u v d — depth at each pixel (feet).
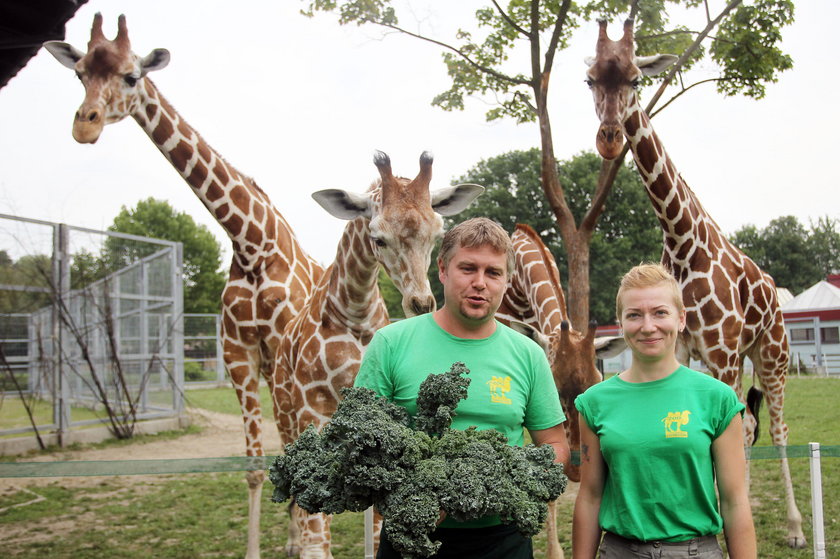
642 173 15.12
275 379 14.52
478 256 7.00
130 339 36.94
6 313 31.01
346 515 19.69
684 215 14.99
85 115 14.21
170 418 37.01
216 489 23.00
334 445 6.34
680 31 27.43
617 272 93.09
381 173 11.52
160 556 16.12
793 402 41.81
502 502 5.97
